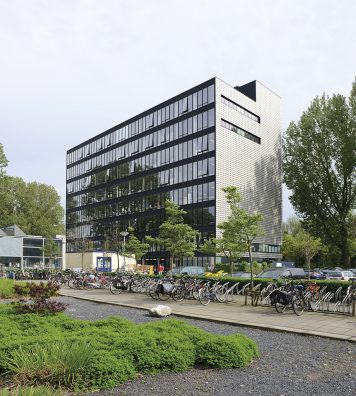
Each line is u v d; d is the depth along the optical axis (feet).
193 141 189.98
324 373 22.03
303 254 184.75
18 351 21.20
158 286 60.03
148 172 216.95
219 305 53.83
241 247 65.21
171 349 22.98
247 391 18.94
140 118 226.79
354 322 39.55
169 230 114.11
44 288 39.86
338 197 158.81
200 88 188.96
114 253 172.04
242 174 192.03
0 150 163.84
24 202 251.19
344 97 152.35
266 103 215.72
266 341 30.91
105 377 19.47
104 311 48.85
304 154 160.76
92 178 269.23
